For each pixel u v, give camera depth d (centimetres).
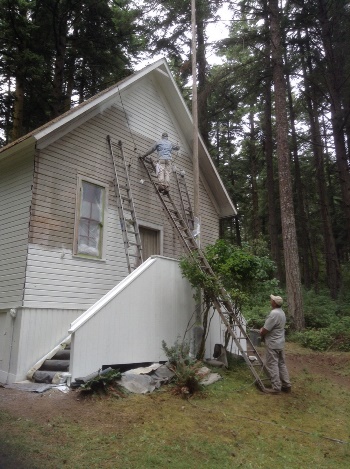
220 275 832
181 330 878
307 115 2789
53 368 739
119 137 1067
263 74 1742
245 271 830
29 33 1494
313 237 3062
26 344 763
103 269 952
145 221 1099
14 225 850
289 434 538
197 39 1864
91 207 957
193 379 663
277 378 732
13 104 1700
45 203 850
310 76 1950
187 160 1314
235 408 620
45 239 838
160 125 1224
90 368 677
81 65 1919
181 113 1276
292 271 1423
